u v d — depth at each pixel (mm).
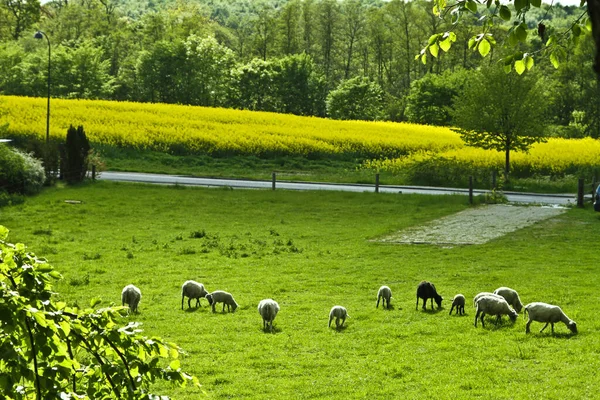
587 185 51031
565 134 108562
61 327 5547
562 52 7711
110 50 152875
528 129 57344
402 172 59312
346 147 72812
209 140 68812
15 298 5266
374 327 19062
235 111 92688
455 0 7207
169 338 18078
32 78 120500
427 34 153625
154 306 21672
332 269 27172
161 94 125812
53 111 77562
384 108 138125
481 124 57781
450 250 30531
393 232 35219
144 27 163250
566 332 17891
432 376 14852
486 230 35062
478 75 59000
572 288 23078
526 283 24016
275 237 34188
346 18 167750
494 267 27031
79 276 25812
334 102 127062
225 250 30859
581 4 7184
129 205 42156
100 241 33156
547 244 31469
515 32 6668
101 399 6164
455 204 43094
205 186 49125
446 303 21656
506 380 14477
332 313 19094
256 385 14523
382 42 163500
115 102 91375
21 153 45844
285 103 128875
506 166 58500
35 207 40969
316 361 16109
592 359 15609
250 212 40844
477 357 16094
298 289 24016
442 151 73500
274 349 17094
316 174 63875
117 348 6070
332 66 171750
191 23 174375
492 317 19812
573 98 117938
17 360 5352
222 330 18938
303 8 173250
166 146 67750
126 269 27312
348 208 42031
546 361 15625
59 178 49062
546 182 54531
